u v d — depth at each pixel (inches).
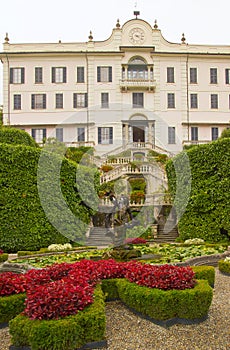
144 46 1405.0
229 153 596.4
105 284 257.6
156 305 215.2
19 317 192.4
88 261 295.7
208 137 1417.3
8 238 549.6
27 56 1403.8
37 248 560.4
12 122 1389.0
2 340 202.5
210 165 611.5
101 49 1427.2
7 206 555.5
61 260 395.2
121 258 365.1
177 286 227.0
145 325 215.8
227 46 1462.8
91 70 1411.2
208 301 222.4
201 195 608.7
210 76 1441.9
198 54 1424.7
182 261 373.4
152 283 233.5
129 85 1384.1
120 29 1433.3
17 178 568.4
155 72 1416.1
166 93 1417.3
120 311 239.0
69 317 184.9
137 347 187.6
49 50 1413.6
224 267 363.6
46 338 172.6
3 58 1403.8
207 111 1427.2
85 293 205.2
